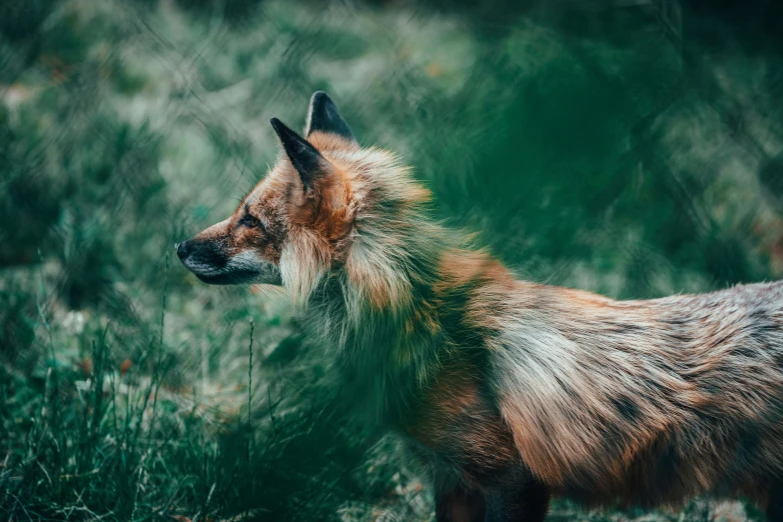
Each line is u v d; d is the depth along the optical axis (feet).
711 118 32.45
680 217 29.58
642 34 29.43
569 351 17.15
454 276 17.61
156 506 19.57
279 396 22.62
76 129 35.22
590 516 21.53
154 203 31.76
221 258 18.86
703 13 38.81
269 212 18.33
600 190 22.80
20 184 31.19
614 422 16.85
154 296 28.40
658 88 24.85
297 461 18.99
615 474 17.20
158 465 20.80
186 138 37.04
